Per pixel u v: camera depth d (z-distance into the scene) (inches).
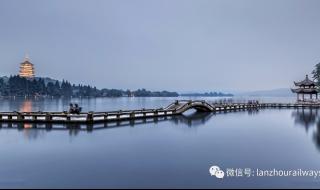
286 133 1179.3
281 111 2490.2
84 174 609.6
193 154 794.2
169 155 777.6
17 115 1393.9
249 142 973.2
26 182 561.9
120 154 787.4
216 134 1143.6
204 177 594.2
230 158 750.5
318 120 1683.1
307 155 787.4
